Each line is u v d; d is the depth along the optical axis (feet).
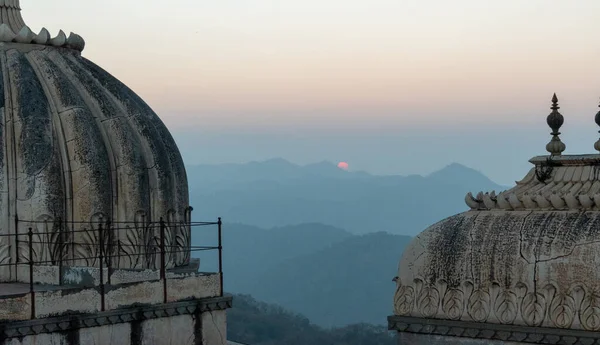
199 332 65.36
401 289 57.57
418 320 56.54
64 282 64.95
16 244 66.44
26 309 57.57
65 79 71.77
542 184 57.11
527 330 53.21
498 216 56.03
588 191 55.21
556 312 52.65
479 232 55.67
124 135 71.31
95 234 68.08
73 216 68.23
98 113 71.92
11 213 66.44
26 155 66.85
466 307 55.21
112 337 61.05
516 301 53.78
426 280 56.59
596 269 51.88
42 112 68.59
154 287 63.46
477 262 55.06
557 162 57.11
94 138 69.51
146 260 70.13
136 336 62.08
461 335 55.26
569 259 52.54
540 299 53.16
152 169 72.33
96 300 60.54
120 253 69.10
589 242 52.42
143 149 72.59
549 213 54.80
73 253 67.82
